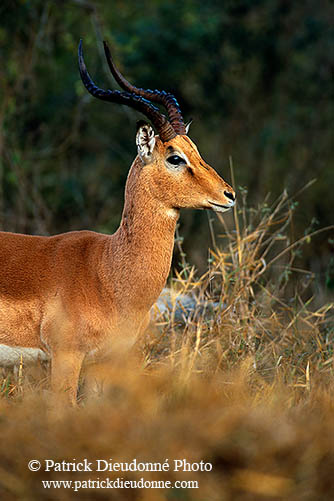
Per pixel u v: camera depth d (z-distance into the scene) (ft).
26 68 89.92
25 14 90.33
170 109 40.86
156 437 29.66
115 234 39.93
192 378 36.65
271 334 47.60
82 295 38.63
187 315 48.91
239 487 27.78
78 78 100.83
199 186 38.63
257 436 29.81
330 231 94.12
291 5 122.72
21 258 40.06
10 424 31.04
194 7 110.11
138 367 40.22
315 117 122.83
